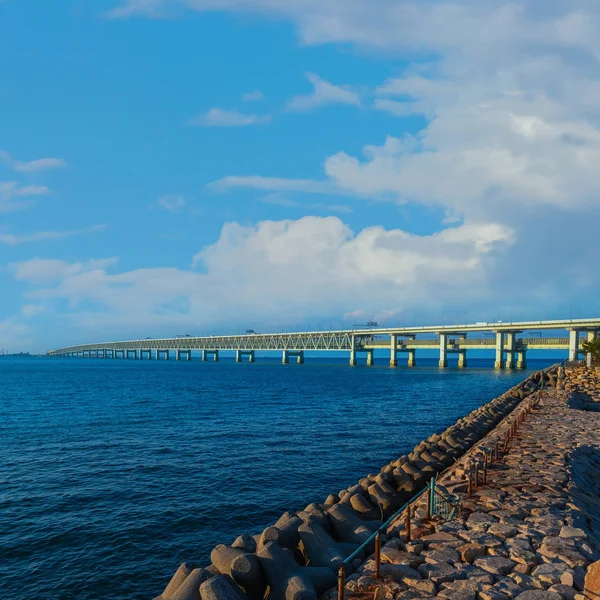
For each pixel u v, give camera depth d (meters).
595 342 90.62
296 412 57.34
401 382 115.81
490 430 34.22
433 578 9.77
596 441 24.30
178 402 68.25
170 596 9.78
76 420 51.00
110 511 22.80
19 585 16.30
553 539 11.52
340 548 11.87
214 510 22.94
